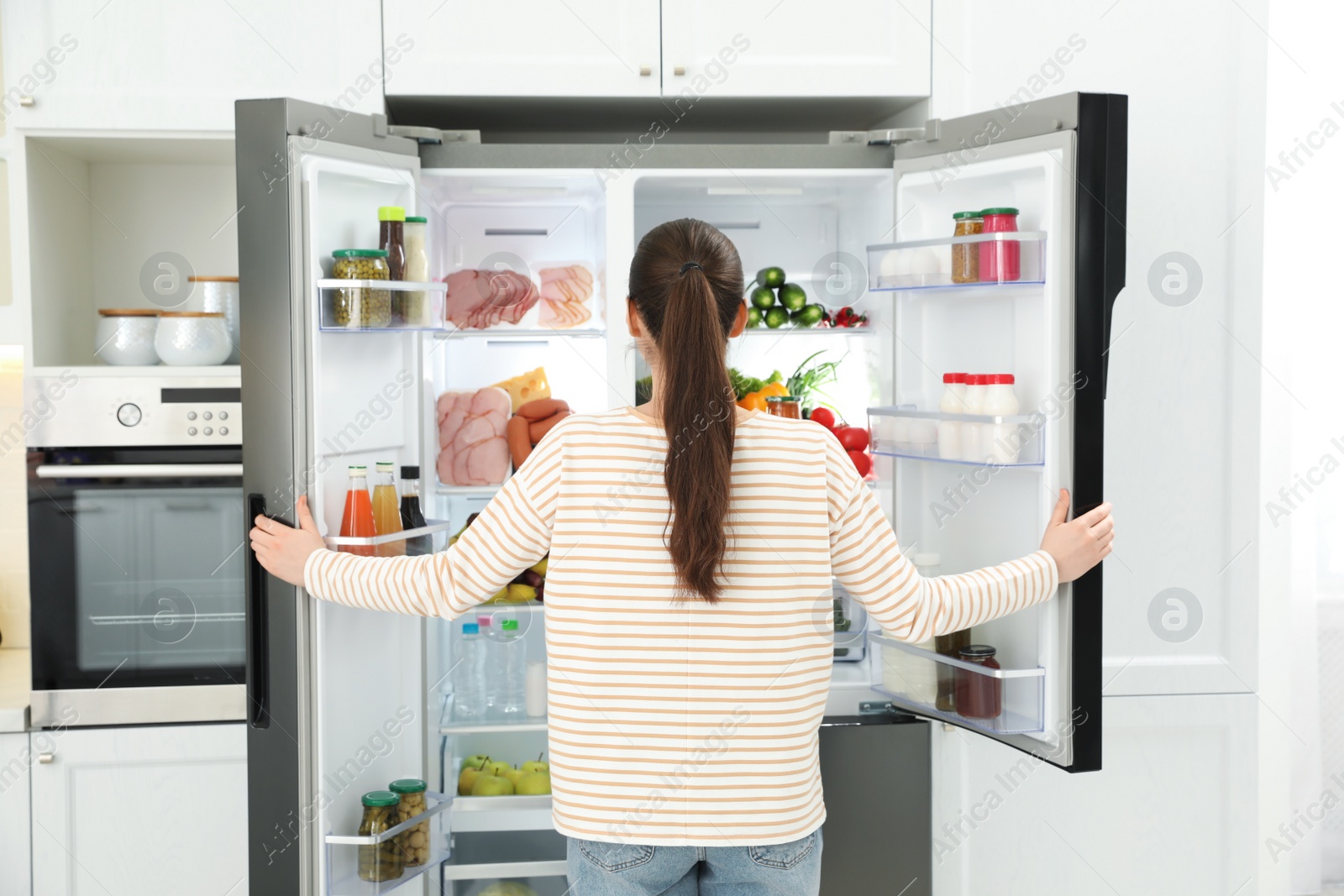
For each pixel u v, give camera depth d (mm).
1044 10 1837
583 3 1839
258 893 1472
